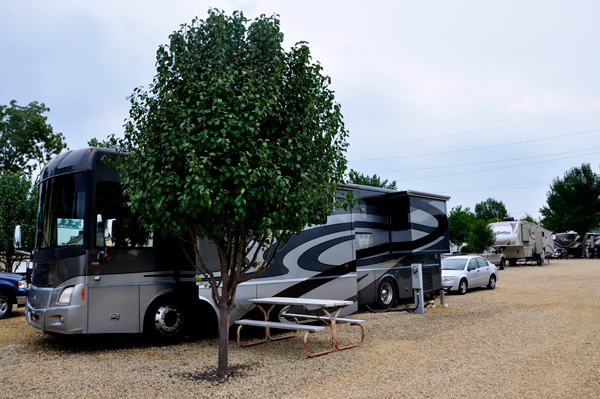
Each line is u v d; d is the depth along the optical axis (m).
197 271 7.92
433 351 7.08
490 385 5.32
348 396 5.04
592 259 42.03
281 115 5.83
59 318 7.31
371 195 12.10
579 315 10.21
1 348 7.94
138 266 7.90
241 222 5.45
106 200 7.74
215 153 5.10
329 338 8.41
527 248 31.30
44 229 8.04
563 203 51.38
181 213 5.45
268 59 5.79
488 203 77.75
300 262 9.56
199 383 5.58
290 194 5.48
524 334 8.19
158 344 8.04
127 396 5.13
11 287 11.62
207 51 5.69
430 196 13.13
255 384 5.51
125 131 5.79
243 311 8.46
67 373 6.16
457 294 16.17
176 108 5.38
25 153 30.45
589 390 5.08
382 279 12.02
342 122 6.27
